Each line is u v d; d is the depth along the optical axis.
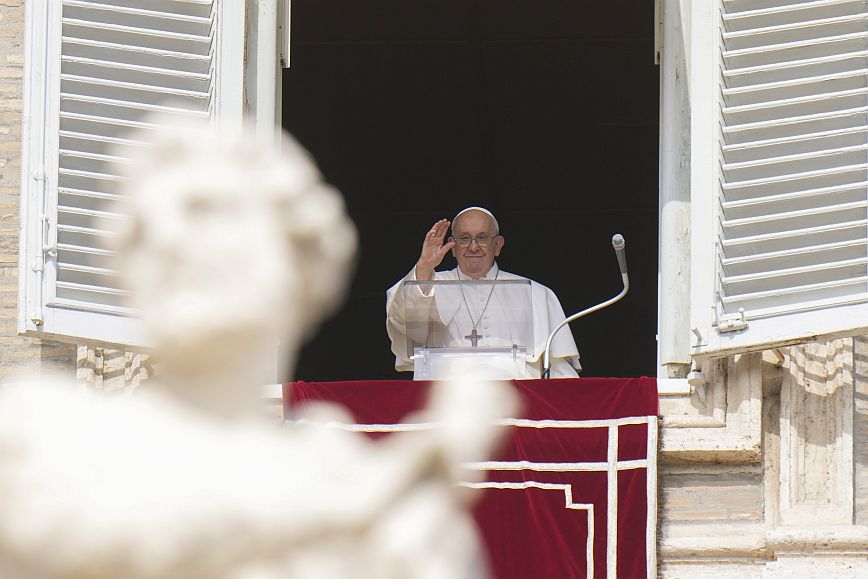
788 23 27.16
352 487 3.71
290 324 3.86
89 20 27.30
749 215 26.77
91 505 3.57
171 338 3.76
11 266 28.28
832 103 26.95
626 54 53.47
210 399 3.76
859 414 27.36
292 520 3.65
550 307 35.00
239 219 3.86
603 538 26.05
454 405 3.76
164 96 27.41
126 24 27.47
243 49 27.97
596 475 26.30
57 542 3.55
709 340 26.48
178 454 3.66
